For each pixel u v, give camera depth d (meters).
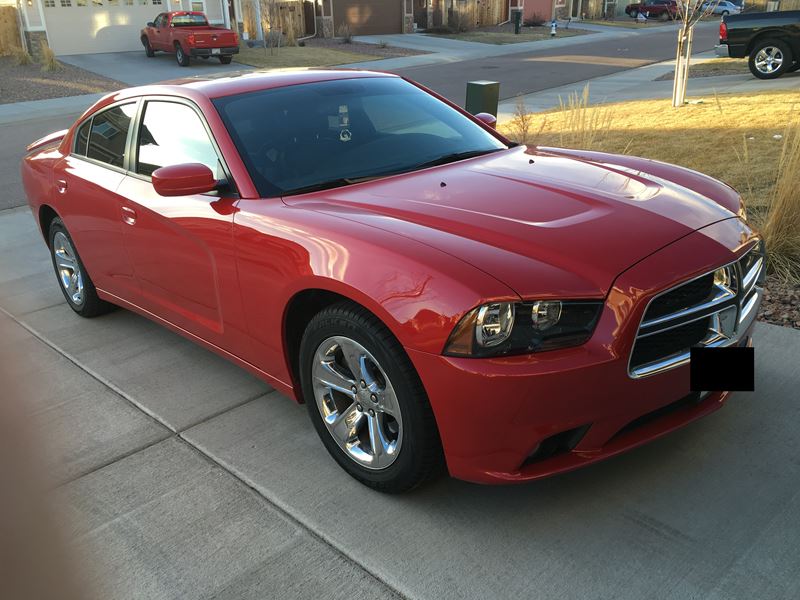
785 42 13.24
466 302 2.20
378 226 2.61
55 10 25.47
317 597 2.24
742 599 2.13
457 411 2.27
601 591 2.20
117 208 3.83
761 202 5.65
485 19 41.84
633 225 2.57
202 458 3.07
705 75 16.27
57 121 15.14
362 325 2.48
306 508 2.69
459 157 3.53
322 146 3.38
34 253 6.46
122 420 3.43
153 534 2.58
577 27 42.38
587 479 2.74
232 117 3.36
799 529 2.42
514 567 2.32
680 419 2.59
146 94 3.85
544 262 2.33
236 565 2.40
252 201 3.06
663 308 2.36
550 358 2.20
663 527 2.46
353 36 34.84
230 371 3.91
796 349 3.70
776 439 2.94
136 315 4.88
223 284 3.17
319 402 2.86
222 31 23.05
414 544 2.45
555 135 8.52
